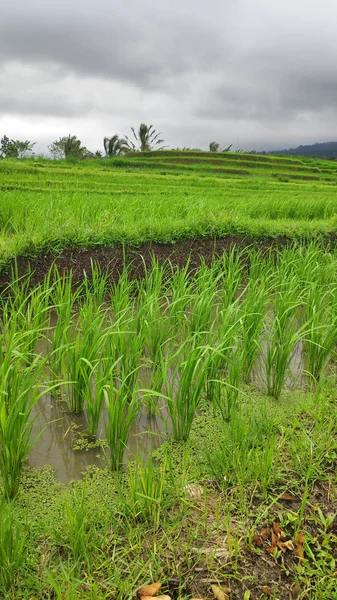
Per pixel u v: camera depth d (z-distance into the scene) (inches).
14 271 243.9
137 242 289.0
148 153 1865.2
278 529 104.8
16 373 120.5
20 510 112.3
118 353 159.8
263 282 203.6
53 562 96.6
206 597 90.7
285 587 93.3
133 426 152.1
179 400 139.3
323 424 145.6
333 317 180.2
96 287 218.7
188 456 131.9
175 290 211.5
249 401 163.3
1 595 89.8
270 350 165.9
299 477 122.6
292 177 1499.8
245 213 420.2
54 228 272.7
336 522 109.0
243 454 126.4
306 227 352.5
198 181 932.0
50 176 768.9
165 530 105.0
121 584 90.4
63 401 164.6
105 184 694.5
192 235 310.2
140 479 115.0
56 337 171.5
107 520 105.8
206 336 189.9
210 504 114.0
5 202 350.9
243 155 1870.1
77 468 132.9
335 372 185.3
